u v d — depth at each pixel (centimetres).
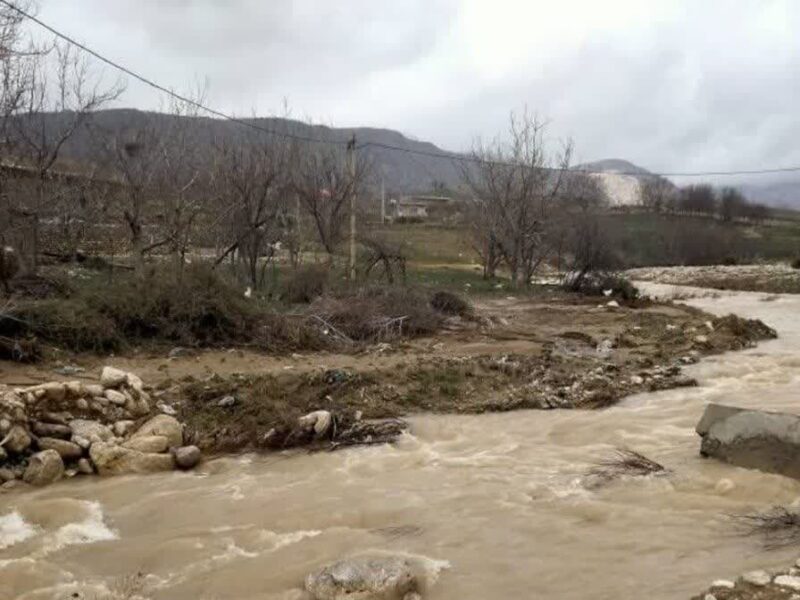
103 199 2050
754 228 7381
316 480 833
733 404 1142
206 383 1066
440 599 544
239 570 604
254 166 2186
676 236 5869
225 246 2144
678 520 674
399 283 2122
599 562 590
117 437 895
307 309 1619
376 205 5916
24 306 1215
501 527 676
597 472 826
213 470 873
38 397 873
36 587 580
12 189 1705
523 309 2277
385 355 1391
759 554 585
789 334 1961
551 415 1106
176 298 1353
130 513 739
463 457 913
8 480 795
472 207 3925
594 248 3134
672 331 1802
